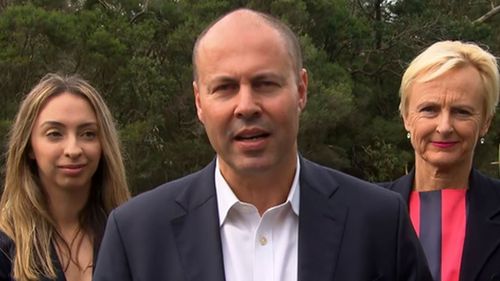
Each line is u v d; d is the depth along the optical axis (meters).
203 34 2.07
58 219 3.12
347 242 2.06
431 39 22.12
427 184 2.93
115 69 15.59
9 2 17.20
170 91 16.23
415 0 22.94
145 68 15.84
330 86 17.89
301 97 2.12
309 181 2.14
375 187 2.19
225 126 2.00
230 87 2.00
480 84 2.78
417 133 2.86
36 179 3.12
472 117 2.78
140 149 15.19
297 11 18.73
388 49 22.19
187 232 2.09
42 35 14.73
